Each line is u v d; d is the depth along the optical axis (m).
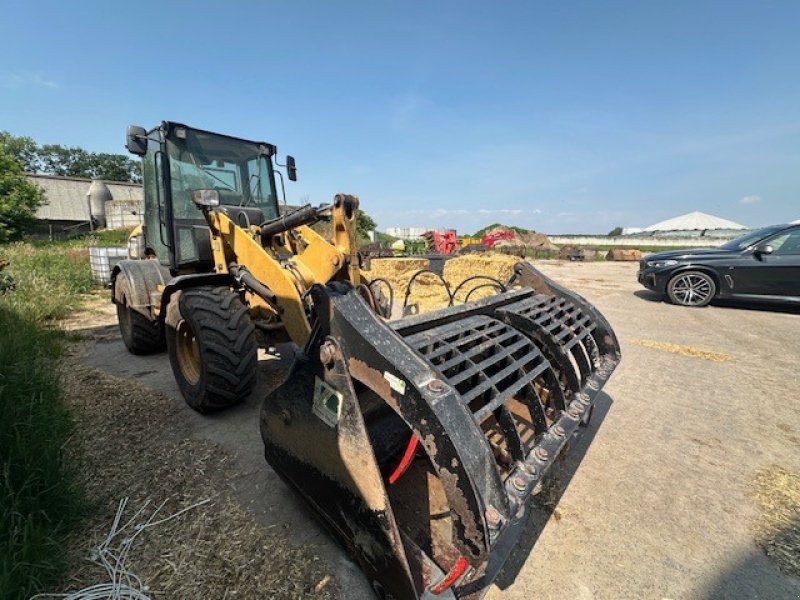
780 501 2.19
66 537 1.80
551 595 1.63
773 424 3.04
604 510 2.11
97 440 2.64
